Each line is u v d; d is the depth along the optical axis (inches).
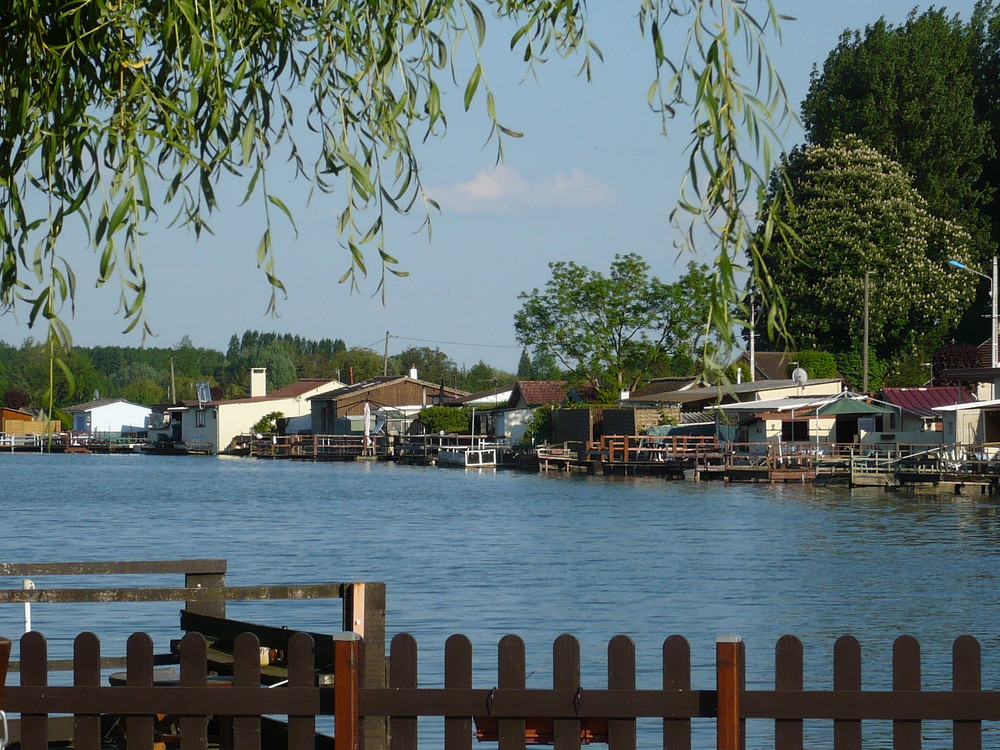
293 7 313.0
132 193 288.2
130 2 304.5
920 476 2610.7
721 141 292.0
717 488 2930.6
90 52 303.6
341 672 323.3
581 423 3919.8
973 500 2395.4
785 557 1440.7
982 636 888.9
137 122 297.9
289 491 3016.7
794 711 317.7
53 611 958.4
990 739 584.1
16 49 302.0
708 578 1251.2
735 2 296.7
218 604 463.5
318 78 334.6
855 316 3533.5
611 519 2063.2
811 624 951.0
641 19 304.7
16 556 1521.9
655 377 4493.1
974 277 3634.4
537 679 725.9
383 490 3041.3
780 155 295.1
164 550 1595.7
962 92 3969.0
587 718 325.1
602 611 1026.1
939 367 3189.0
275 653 424.8
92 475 3941.9
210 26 298.4
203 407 6166.3
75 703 332.5
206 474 4018.2
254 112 320.2
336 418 5556.1
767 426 3203.7
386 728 340.5
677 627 940.0
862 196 3599.9
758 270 292.4
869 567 1333.7
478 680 727.1
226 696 331.0
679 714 319.9
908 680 318.7
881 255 3496.6
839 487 2837.1
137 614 943.7
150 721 333.7
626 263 3791.8
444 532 1850.4
